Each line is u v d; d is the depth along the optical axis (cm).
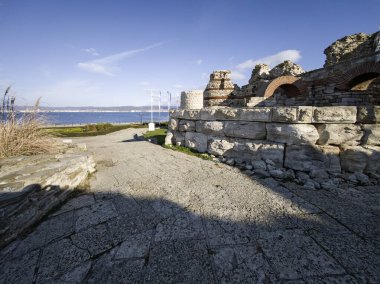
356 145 386
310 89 785
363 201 291
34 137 453
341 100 673
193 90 759
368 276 166
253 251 200
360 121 383
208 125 552
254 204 289
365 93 652
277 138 426
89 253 207
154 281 172
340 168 380
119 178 412
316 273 172
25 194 246
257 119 452
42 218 272
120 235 233
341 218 248
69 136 2081
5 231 221
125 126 2962
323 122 387
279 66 979
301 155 396
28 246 219
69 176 348
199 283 168
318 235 218
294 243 208
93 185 381
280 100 839
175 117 700
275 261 186
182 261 192
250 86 939
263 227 236
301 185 352
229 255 196
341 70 666
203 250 204
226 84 982
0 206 221
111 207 297
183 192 337
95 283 172
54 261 198
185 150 618
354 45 834
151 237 228
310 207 276
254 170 426
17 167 334
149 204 302
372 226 230
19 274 184
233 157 496
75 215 279
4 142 405
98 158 574
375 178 362
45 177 288
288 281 166
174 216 267
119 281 173
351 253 191
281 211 268
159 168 464
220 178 392
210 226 243
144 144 792
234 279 170
